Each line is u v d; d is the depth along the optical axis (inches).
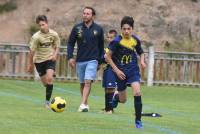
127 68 882.8
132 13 2657.5
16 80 1920.5
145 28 2623.0
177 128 923.4
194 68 2087.8
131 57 887.7
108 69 1119.6
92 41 1117.7
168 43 2598.4
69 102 1346.0
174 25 2659.9
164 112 1247.5
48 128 829.8
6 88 1648.6
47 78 1154.0
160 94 1777.8
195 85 2085.4
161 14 2682.1
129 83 882.1
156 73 2049.7
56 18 2620.6
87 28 1121.4
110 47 885.8
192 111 1316.4
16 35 2571.4
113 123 932.0
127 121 978.7
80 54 1124.5
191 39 2652.6
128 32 880.9
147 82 2034.9
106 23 2591.0
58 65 1979.6
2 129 796.0
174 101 1594.5
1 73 1969.7
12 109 1075.3
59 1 2691.9
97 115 1055.0
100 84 1935.3
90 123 913.5
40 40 1165.7
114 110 1197.1
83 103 1116.5
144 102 1508.4
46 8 2664.9
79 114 1048.2
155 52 2048.5
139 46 899.4
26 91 1601.9
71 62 1130.7
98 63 1132.5
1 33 2573.8
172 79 2064.5
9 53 1972.2
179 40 2632.9
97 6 2659.9
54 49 1184.2
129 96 1653.5
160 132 853.8
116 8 2659.9
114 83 1117.1
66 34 2564.0
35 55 1179.9
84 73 1135.0
